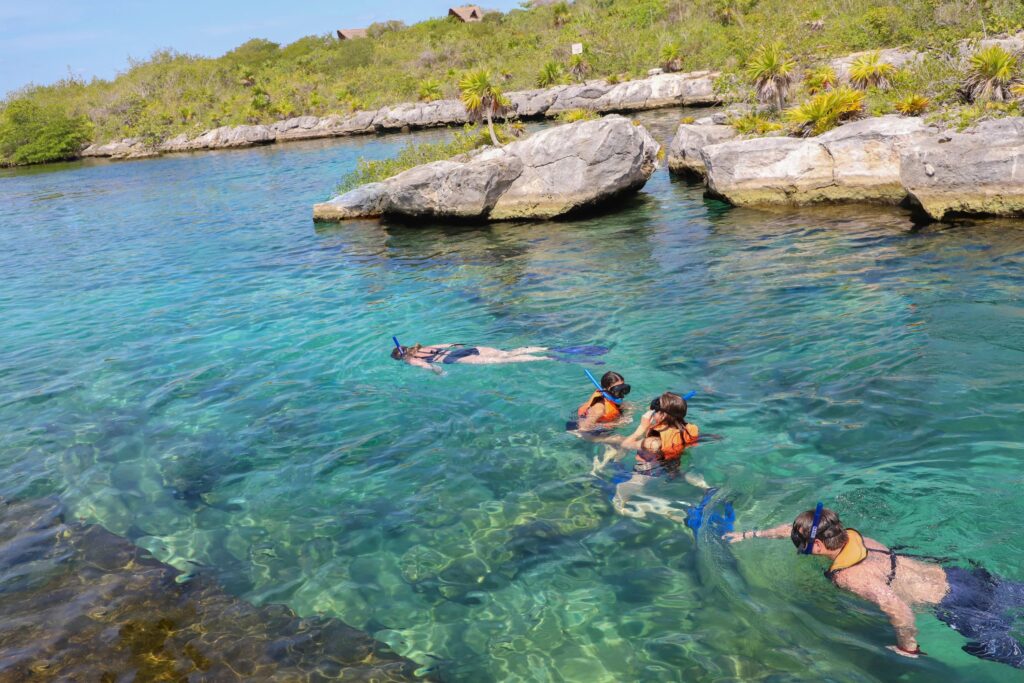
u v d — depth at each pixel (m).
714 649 4.38
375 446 7.56
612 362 8.99
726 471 6.28
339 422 8.21
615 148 18.80
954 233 12.96
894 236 13.34
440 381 8.97
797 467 6.17
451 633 4.87
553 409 7.92
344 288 14.21
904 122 15.86
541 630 4.78
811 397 7.43
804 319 9.70
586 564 5.37
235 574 5.75
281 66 94.06
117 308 14.30
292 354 10.66
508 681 4.41
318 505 6.61
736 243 14.44
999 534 4.86
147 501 6.97
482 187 19.22
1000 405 6.69
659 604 4.84
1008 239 12.04
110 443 8.28
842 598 4.54
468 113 29.17
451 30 95.38
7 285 17.38
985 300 9.39
